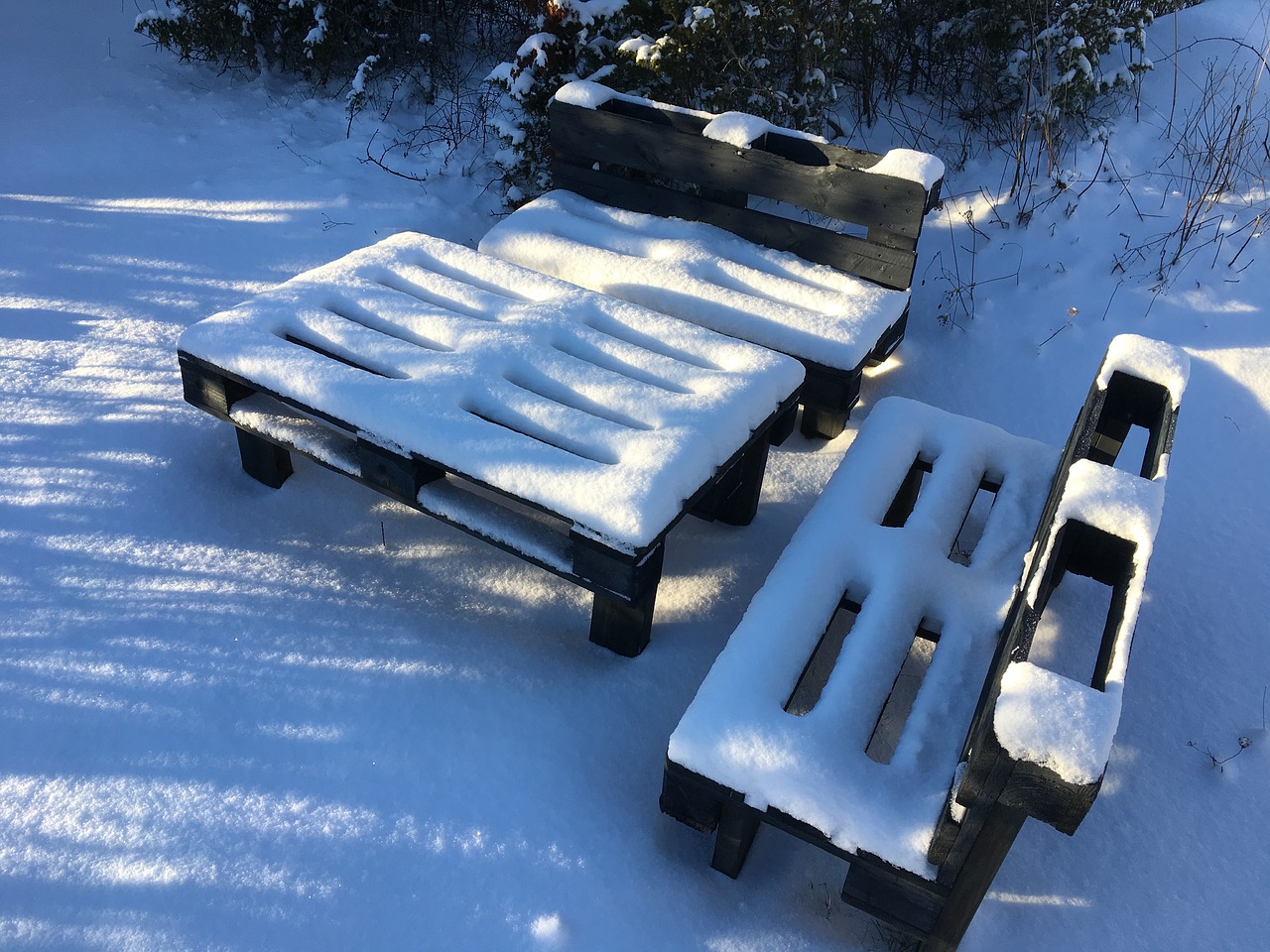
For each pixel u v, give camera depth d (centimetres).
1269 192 444
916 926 201
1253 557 319
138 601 280
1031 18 482
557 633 281
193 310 401
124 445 333
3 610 274
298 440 288
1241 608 302
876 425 296
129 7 650
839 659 228
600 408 270
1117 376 247
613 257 362
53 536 298
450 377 272
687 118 390
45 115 526
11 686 255
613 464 249
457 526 269
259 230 451
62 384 356
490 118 473
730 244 379
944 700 219
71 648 266
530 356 282
